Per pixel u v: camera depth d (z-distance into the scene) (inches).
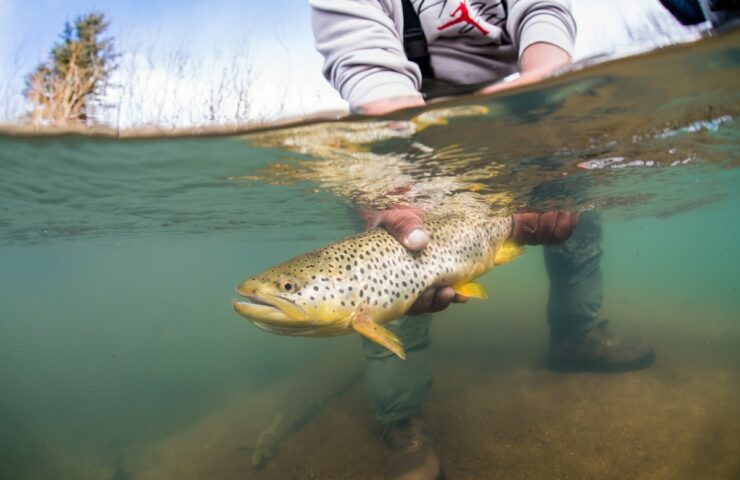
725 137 29.0
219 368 90.0
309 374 62.6
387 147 22.8
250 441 43.9
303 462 36.6
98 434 60.3
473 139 22.4
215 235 89.8
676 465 30.4
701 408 37.2
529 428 36.6
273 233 87.5
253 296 18.8
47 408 80.8
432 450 33.8
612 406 38.7
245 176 30.3
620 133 23.9
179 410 64.2
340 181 30.4
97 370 133.7
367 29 16.7
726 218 189.9
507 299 134.3
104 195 38.0
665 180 46.4
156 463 44.5
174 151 23.6
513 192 34.0
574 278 45.8
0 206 44.6
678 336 62.2
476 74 18.4
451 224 25.2
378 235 22.9
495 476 31.4
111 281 444.5
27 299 571.8
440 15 17.4
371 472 33.5
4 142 21.6
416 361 35.6
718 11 14.3
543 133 22.5
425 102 17.4
